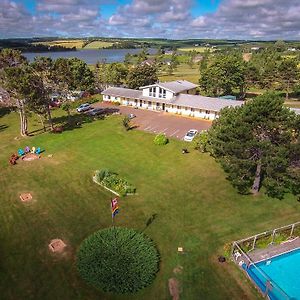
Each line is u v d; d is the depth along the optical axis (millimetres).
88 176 43781
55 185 41438
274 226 33062
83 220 34000
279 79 97812
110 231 31031
